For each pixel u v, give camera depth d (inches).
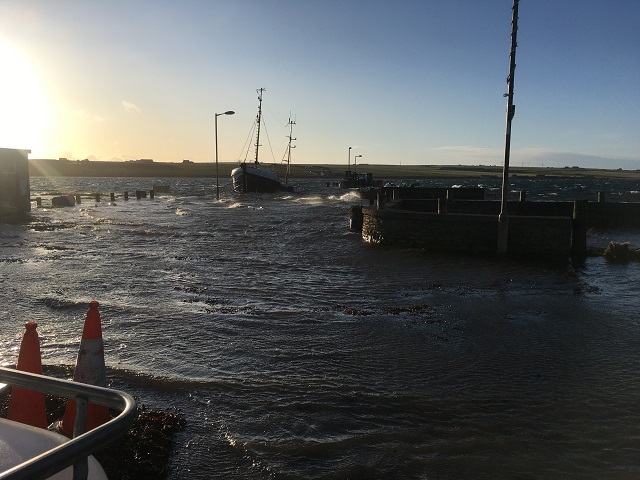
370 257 812.6
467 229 845.2
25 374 116.3
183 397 272.8
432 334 396.5
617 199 2581.2
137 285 577.0
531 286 598.2
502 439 231.9
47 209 1881.2
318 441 227.3
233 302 501.4
